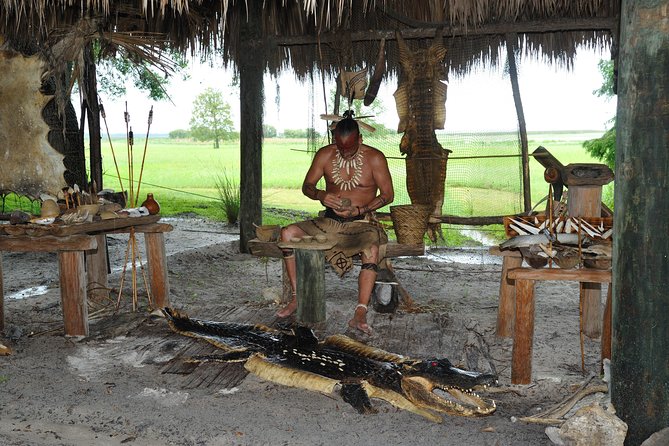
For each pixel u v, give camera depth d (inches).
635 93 112.9
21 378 154.3
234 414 135.4
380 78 281.1
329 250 195.3
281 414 135.7
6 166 214.7
